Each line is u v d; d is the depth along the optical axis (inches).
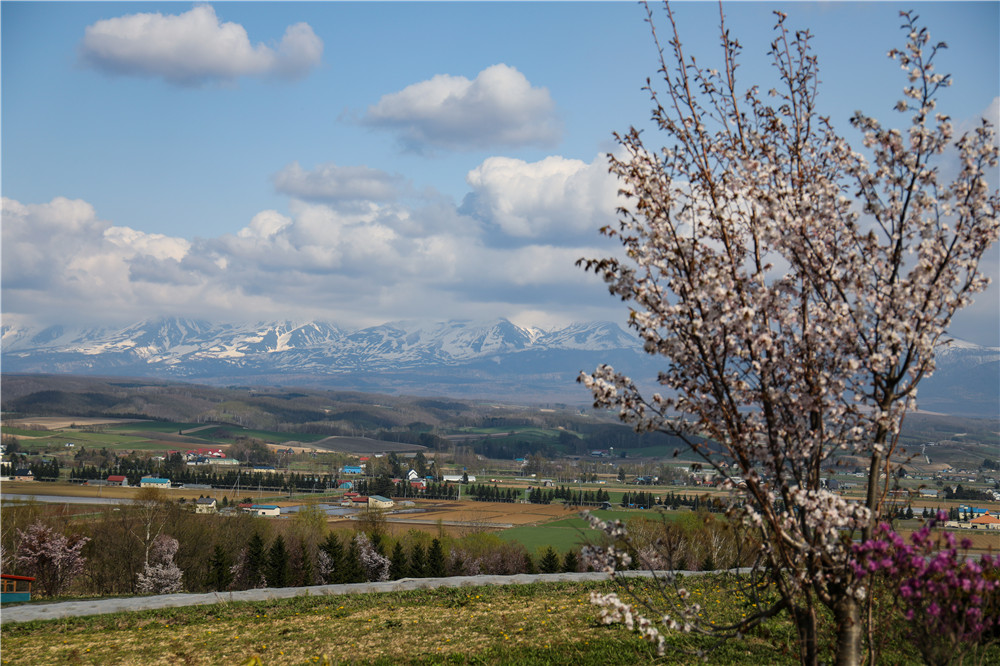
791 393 378.6
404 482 7731.3
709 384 377.7
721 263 377.7
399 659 775.7
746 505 375.2
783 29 402.0
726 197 379.2
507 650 772.0
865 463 383.9
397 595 1166.3
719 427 376.8
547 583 1206.9
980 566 348.2
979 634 358.6
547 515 5629.9
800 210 374.0
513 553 3297.2
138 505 3659.0
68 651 872.3
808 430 374.9
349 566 2497.5
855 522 361.7
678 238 370.3
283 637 908.6
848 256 390.3
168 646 882.8
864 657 396.5
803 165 401.7
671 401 379.6
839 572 367.6
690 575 1061.8
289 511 5974.4
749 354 373.1
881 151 386.3
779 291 383.9
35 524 2512.3
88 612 1104.8
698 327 350.3
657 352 370.3
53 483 7170.3
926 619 358.6
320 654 810.2
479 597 1110.4
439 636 869.2
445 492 7559.1
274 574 2346.2
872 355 354.6
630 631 782.5
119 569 2632.9
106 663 813.9
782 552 363.9
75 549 2447.1
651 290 368.5
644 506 5211.6
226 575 2145.7
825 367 382.9
